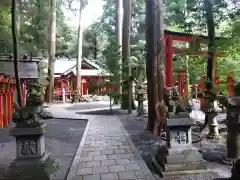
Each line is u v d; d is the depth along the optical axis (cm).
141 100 1277
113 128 929
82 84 2820
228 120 484
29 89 447
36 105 442
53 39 2212
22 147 427
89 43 3656
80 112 1519
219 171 454
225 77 1008
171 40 1071
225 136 719
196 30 881
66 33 2905
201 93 852
